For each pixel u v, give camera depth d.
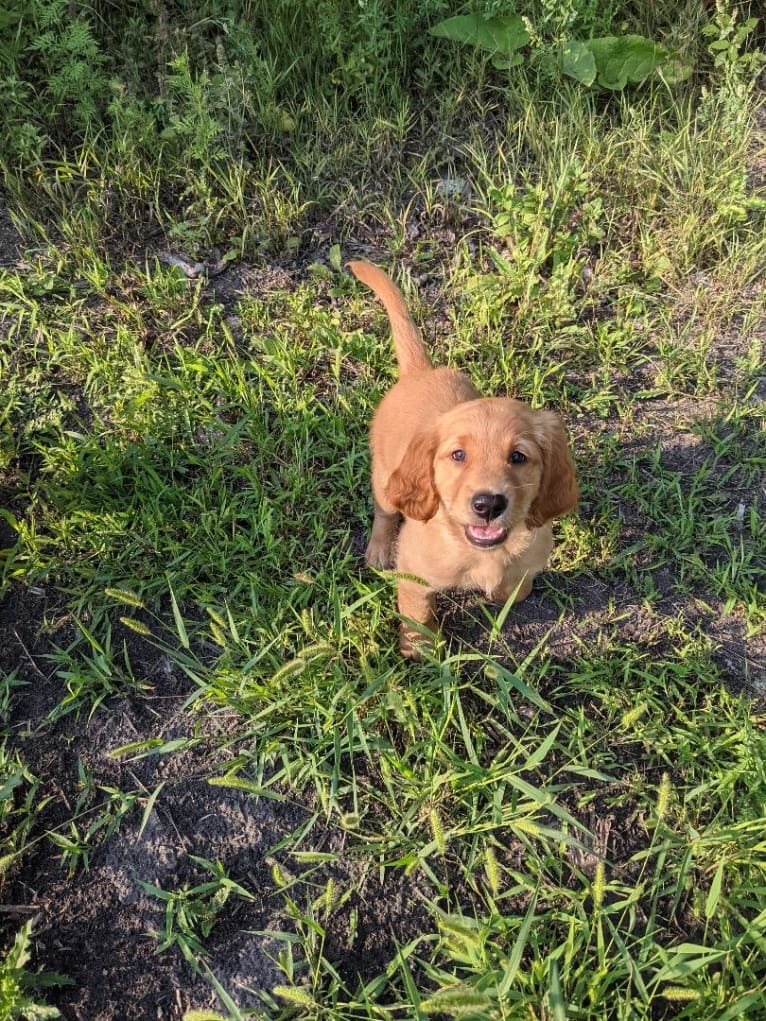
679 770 0.68
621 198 1.12
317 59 1.21
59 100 1.11
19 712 0.71
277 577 0.79
